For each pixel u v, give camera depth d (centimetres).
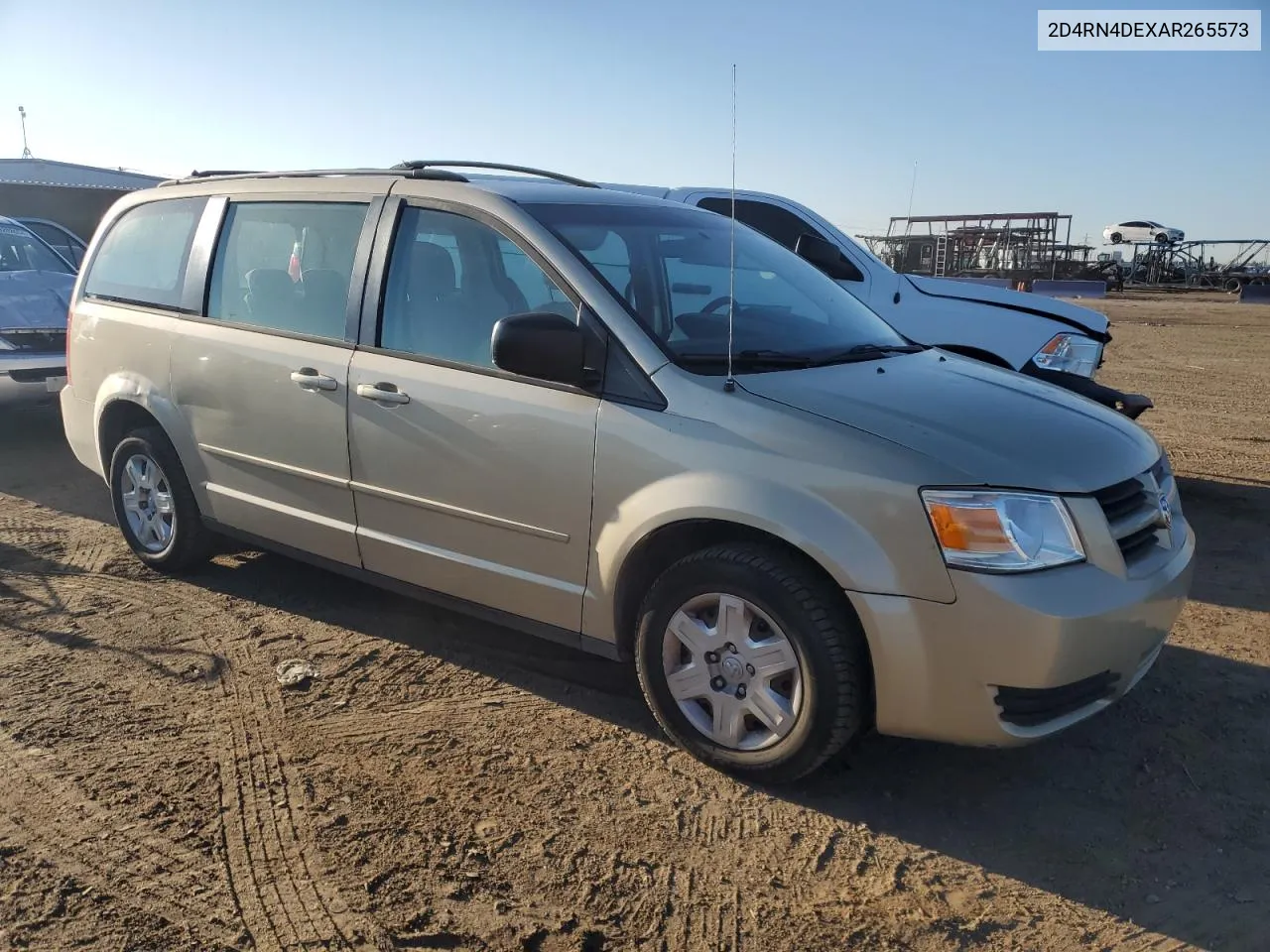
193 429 462
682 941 260
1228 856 296
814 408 314
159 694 382
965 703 289
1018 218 3375
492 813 311
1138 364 1448
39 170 1836
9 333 736
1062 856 296
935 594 285
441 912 268
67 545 549
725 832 304
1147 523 319
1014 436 314
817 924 267
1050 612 279
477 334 370
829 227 707
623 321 338
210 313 457
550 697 385
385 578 411
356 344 399
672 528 325
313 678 396
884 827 309
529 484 351
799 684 306
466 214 378
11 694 380
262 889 276
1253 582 510
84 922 263
